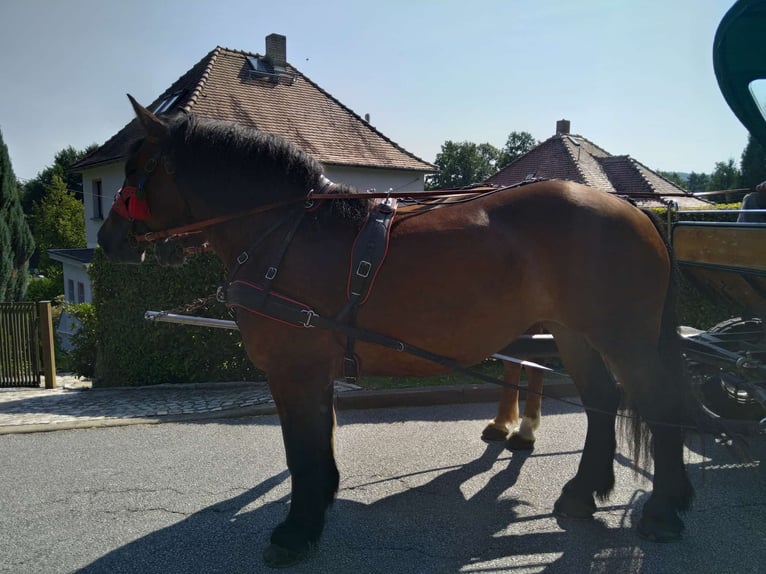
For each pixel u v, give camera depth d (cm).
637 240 306
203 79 1789
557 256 299
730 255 355
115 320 716
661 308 317
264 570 291
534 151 2370
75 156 5216
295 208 304
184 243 341
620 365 308
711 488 384
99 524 338
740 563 293
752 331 434
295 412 299
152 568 293
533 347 411
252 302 292
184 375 705
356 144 1902
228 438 484
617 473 408
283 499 370
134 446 467
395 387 604
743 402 445
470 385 611
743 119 404
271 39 1988
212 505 361
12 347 864
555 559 299
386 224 298
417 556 304
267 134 319
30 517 347
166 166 312
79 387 838
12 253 2098
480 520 342
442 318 294
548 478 400
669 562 295
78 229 3528
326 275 292
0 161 2067
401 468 419
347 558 302
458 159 6081
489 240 295
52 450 459
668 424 305
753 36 360
